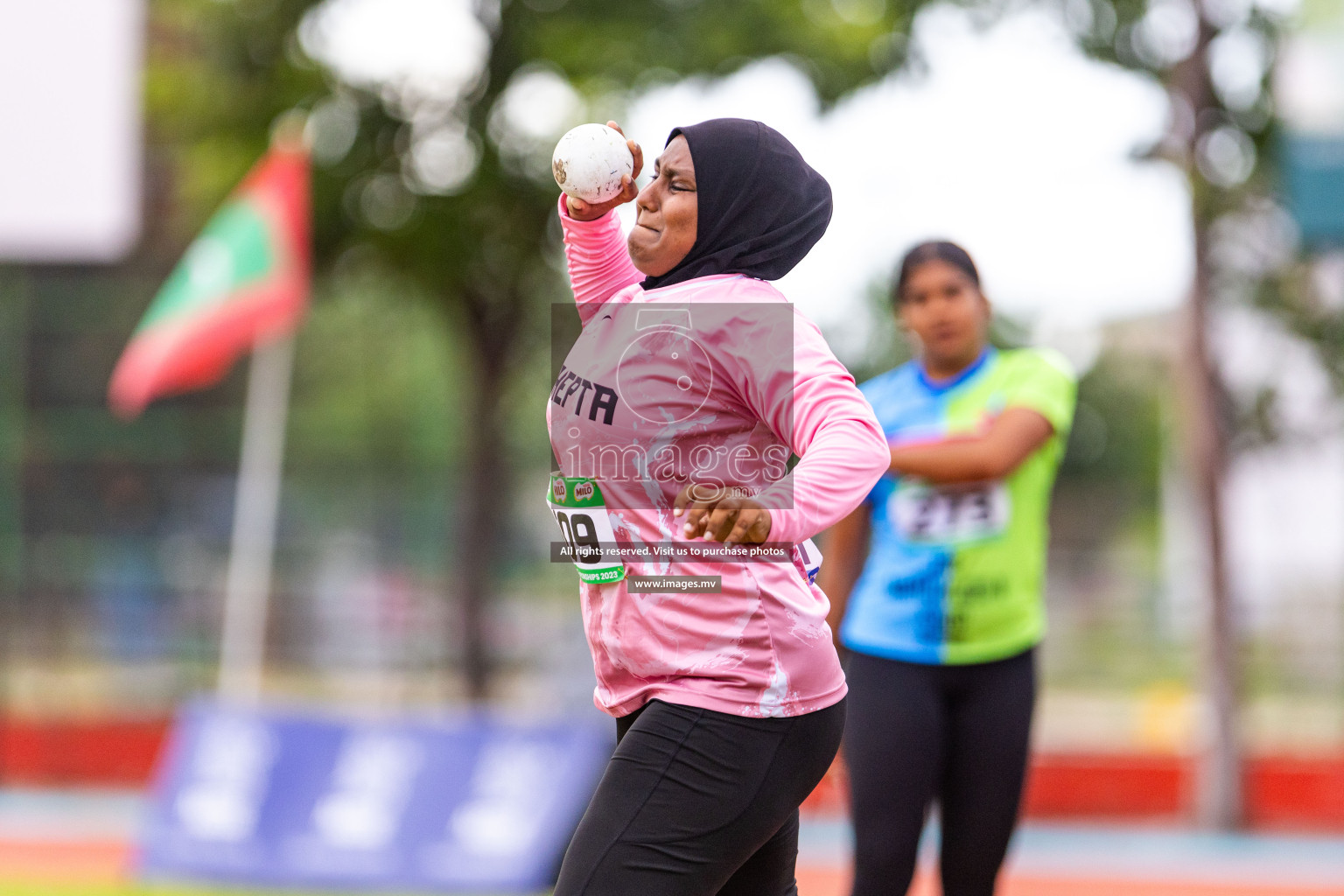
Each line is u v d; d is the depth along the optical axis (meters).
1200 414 26.86
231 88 29.09
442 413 54.53
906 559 9.75
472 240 29.11
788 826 6.89
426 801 18.88
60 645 34.31
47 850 22.06
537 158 28.23
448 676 33.56
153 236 37.56
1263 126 24.92
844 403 5.84
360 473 34.66
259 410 26.14
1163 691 32.25
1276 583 30.78
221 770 19.28
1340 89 23.92
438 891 18.36
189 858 18.88
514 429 40.72
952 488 9.66
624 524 6.26
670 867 6.09
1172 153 25.31
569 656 32.53
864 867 9.32
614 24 27.23
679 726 6.17
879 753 9.40
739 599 6.16
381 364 54.03
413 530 34.44
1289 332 27.14
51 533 35.06
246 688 28.77
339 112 28.30
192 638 34.12
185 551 35.12
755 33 26.50
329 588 34.06
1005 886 19.95
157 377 23.02
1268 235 26.38
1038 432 9.67
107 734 32.03
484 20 27.83
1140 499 39.59
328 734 19.34
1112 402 70.62
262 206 23.45
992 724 9.55
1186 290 26.67
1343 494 30.30
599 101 27.27
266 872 18.67
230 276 23.25
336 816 18.91
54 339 39.16
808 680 6.28
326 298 32.59
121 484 35.59
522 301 31.89
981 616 9.59
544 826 18.53
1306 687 30.56
